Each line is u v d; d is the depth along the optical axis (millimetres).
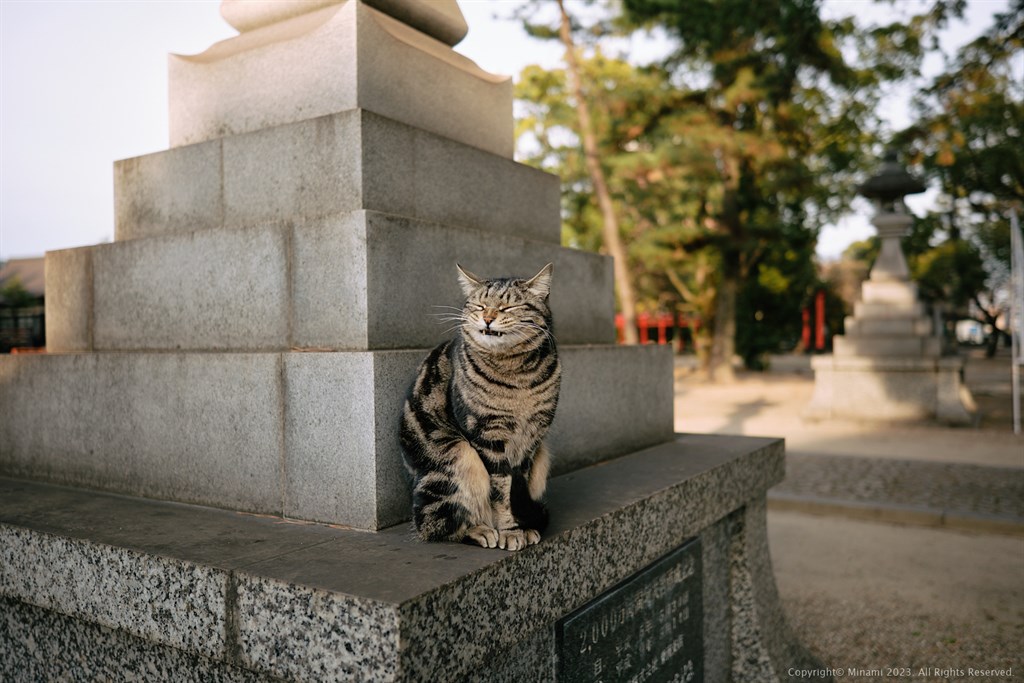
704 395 19672
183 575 2211
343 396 2732
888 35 10359
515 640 2236
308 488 2828
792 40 13828
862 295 14250
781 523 7219
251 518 2883
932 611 4945
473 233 3453
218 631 2135
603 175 19484
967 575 5609
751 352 29359
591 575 2621
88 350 3820
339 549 2367
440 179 3488
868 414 13586
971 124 18766
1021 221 24922
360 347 2877
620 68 20516
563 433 3645
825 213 22969
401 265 3025
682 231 20203
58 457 3662
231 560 2223
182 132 3844
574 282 4297
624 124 19031
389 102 3430
